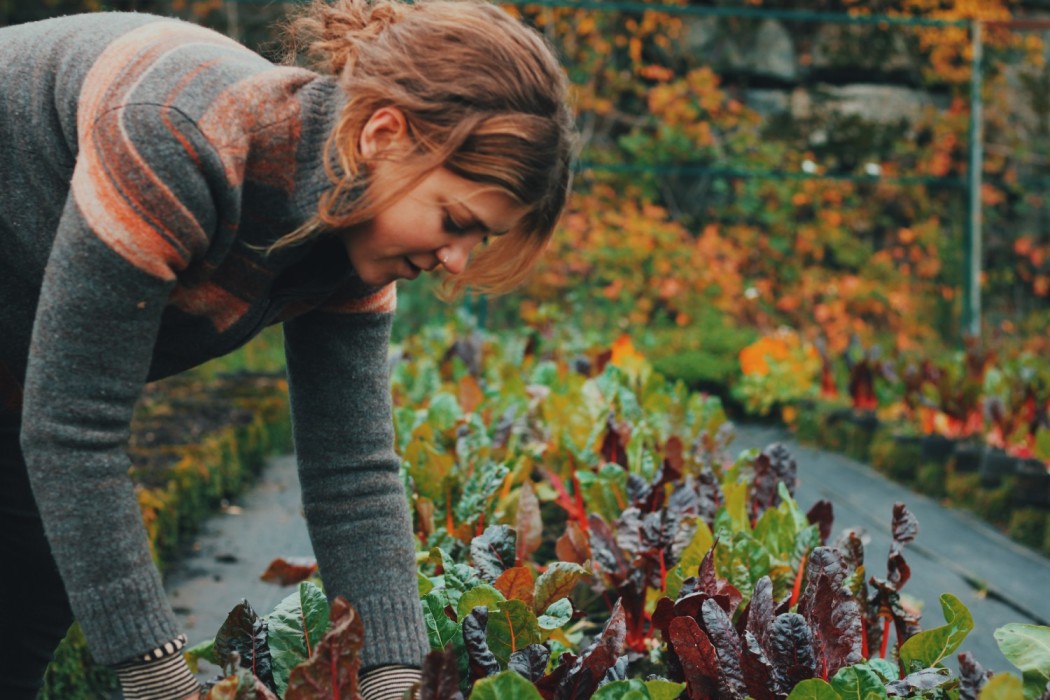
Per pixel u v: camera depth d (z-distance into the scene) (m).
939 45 13.77
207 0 12.02
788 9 13.94
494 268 1.51
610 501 2.50
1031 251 13.71
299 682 1.22
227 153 1.28
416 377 4.99
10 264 1.45
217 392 7.18
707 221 13.49
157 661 1.27
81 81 1.35
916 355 10.16
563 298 12.15
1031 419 5.57
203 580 3.92
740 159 13.24
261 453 6.35
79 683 2.76
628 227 12.34
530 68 1.33
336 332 1.61
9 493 1.74
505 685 1.15
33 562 1.79
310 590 1.54
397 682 1.50
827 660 1.51
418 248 1.37
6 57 1.45
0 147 1.41
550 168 1.35
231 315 1.47
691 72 13.25
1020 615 3.65
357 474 1.61
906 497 5.72
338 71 1.40
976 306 10.58
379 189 1.29
